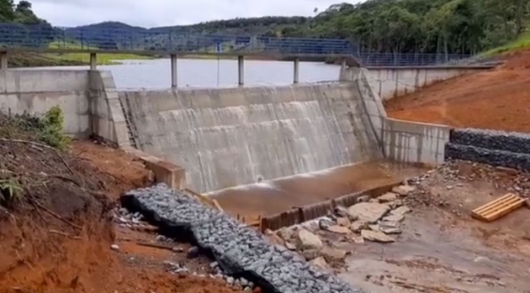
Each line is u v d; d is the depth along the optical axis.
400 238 21.45
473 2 67.06
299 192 26.05
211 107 27.14
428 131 30.41
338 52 36.75
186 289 10.83
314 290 11.51
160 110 25.20
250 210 23.03
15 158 9.02
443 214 23.75
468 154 28.39
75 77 23.53
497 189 25.47
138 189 17.22
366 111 34.06
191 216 14.85
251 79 50.31
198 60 83.06
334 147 31.44
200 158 25.50
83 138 24.00
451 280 17.97
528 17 61.19
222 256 12.60
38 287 7.57
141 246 13.26
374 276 18.11
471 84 38.69
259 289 11.71
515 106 33.03
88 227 9.39
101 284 9.30
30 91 22.20
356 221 22.73
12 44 24.66
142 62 74.44
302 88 31.81
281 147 28.95
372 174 29.78
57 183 9.23
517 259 19.66
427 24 73.31
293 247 19.78
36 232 7.96
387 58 48.38
